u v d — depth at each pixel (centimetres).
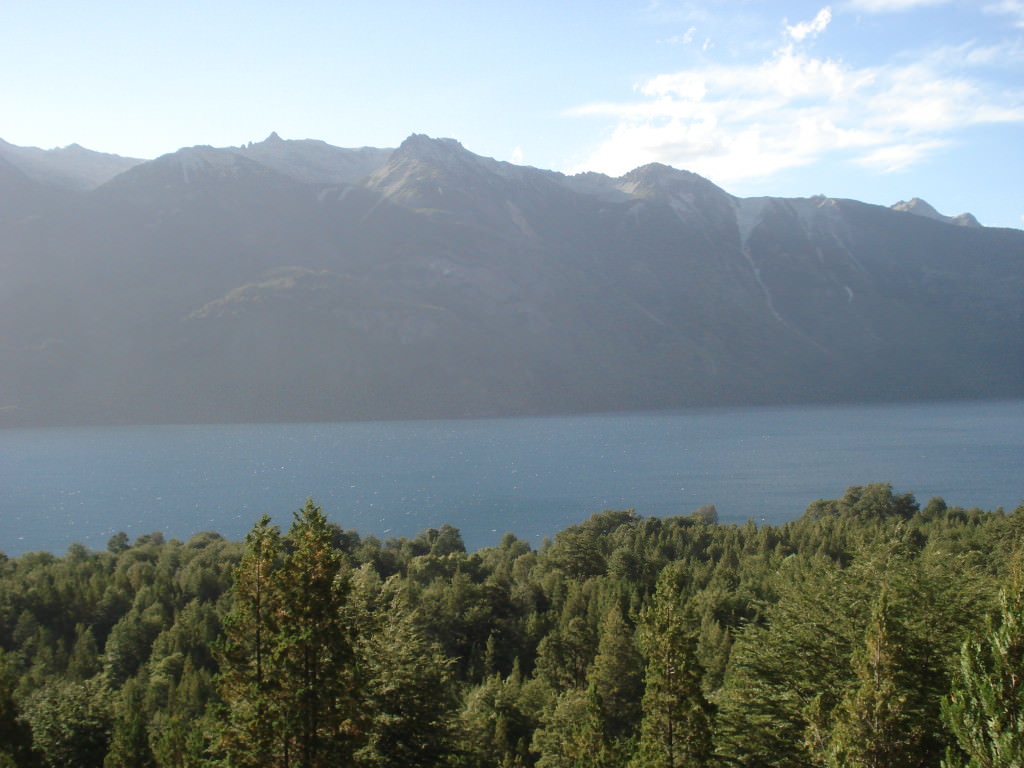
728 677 4400
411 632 3500
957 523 11006
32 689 5766
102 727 4434
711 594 7838
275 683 2488
